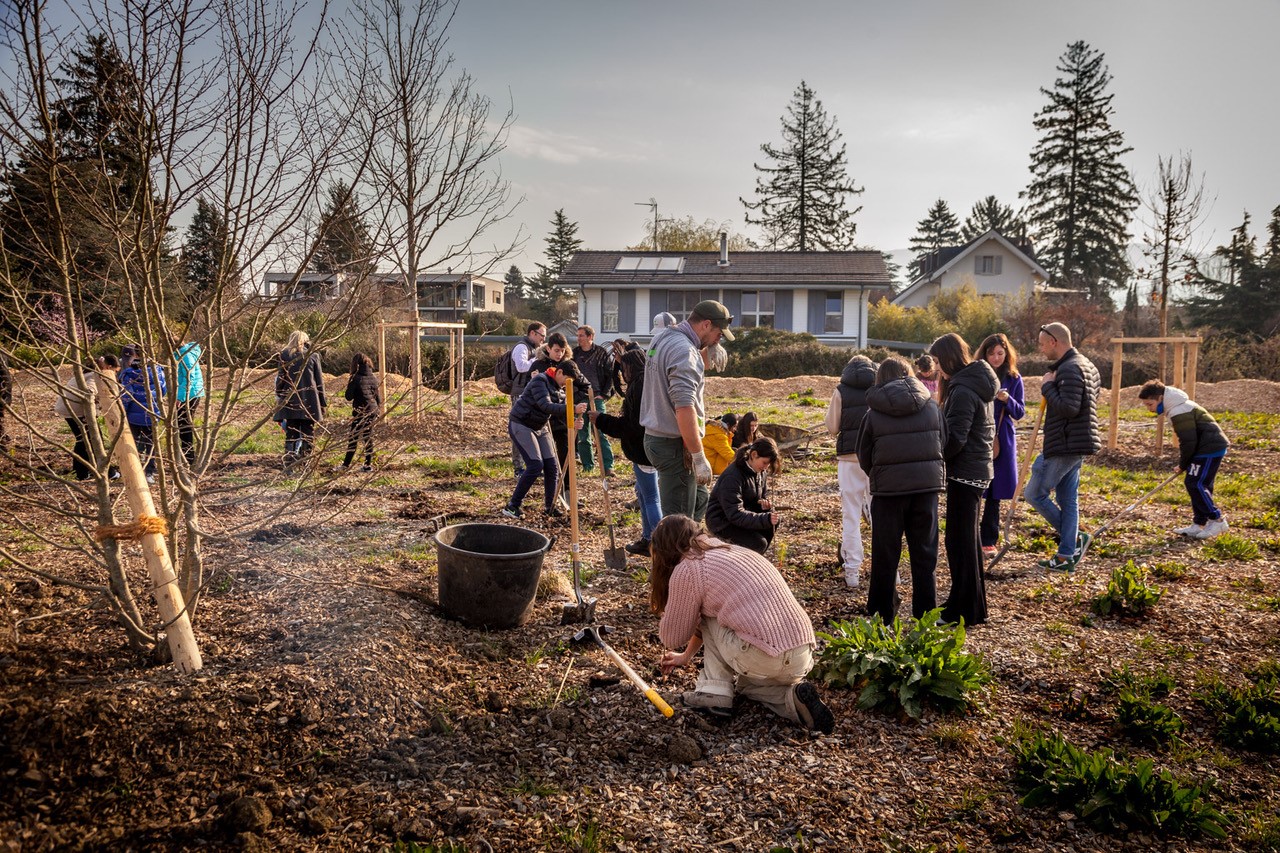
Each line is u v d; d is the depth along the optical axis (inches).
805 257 1417.3
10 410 139.0
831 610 223.1
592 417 254.2
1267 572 261.7
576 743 150.9
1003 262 1766.7
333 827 123.3
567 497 345.4
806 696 155.6
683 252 1456.7
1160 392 307.7
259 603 192.7
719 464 257.3
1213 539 301.3
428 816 127.1
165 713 139.2
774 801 134.5
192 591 161.6
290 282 152.2
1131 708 161.3
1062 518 261.6
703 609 159.8
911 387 198.5
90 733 131.5
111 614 177.6
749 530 212.7
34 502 148.6
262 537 258.5
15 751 125.0
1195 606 229.3
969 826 130.0
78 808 120.2
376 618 184.5
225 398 161.5
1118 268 2030.0
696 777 141.3
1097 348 1359.5
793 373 1119.6
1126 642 203.8
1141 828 129.6
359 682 156.0
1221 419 698.2
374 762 139.1
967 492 208.8
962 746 152.6
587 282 1350.9
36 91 121.7
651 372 227.0
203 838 118.3
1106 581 251.9
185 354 149.9
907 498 201.3
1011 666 189.3
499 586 194.5
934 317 1510.8
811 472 448.8
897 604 211.8
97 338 160.9
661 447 228.4
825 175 2193.7
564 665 182.4
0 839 111.7
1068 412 248.1
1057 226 2057.1
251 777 131.3
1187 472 305.1
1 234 134.2
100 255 151.6
